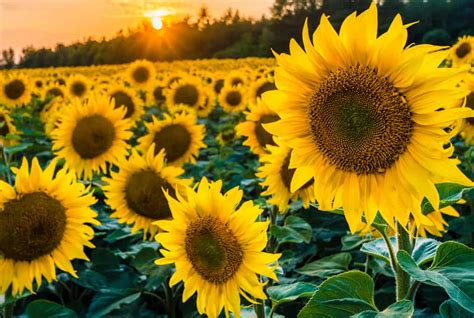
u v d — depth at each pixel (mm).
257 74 3443
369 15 485
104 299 954
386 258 539
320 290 476
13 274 808
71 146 1423
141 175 1067
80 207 836
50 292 1113
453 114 450
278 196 1029
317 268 846
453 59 2475
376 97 483
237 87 2656
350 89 497
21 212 801
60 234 826
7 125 1834
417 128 473
